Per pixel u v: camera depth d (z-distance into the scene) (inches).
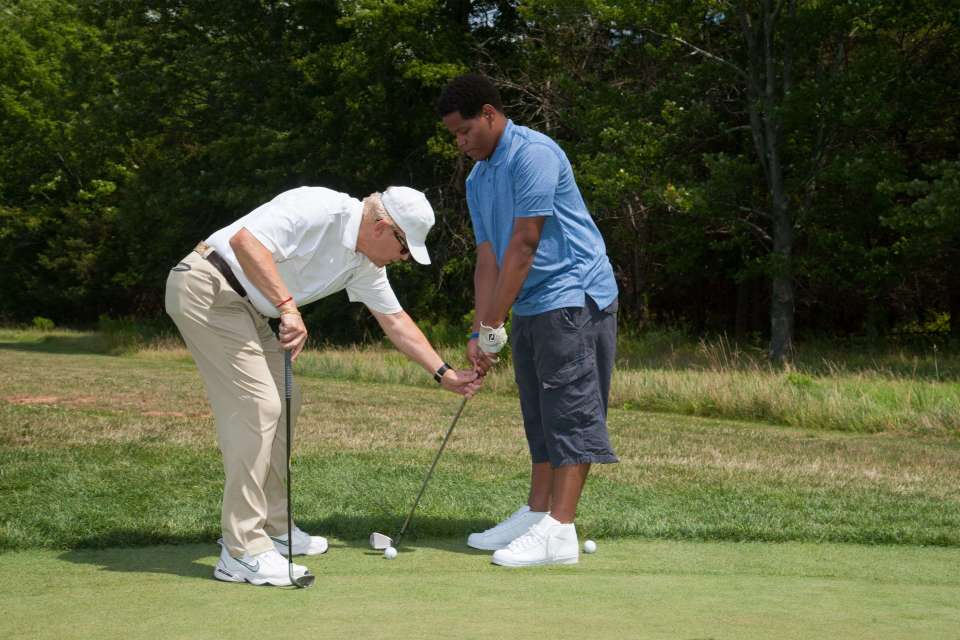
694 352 1305.4
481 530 320.8
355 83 1643.7
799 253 1524.4
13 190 2640.3
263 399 250.7
